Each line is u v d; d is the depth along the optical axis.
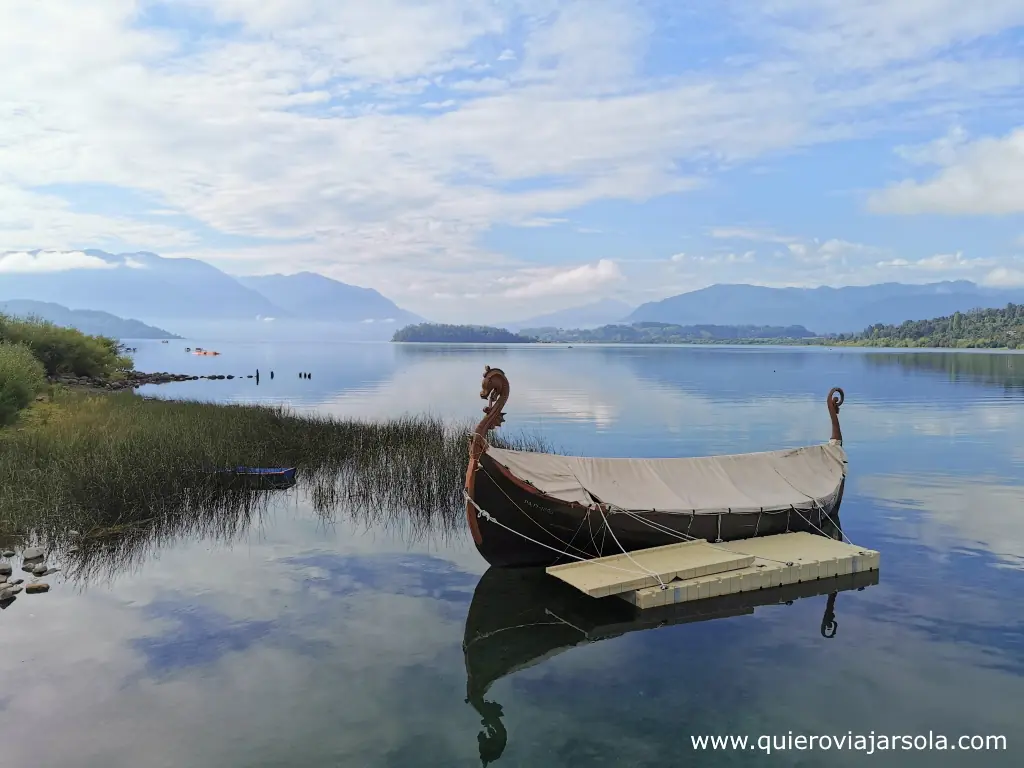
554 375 64.19
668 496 11.41
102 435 16.31
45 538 11.34
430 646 7.99
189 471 14.17
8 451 14.88
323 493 14.71
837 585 9.88
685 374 65.31
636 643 8.10
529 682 7.20
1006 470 18.39
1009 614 8.88
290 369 75.56
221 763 5.76
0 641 7.91
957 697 6.86
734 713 6.60
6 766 5.64
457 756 5.89
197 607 9.00
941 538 12.23
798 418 30.14
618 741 6.14
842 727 6.36
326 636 8.21
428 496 14.27
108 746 5.97
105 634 8.14
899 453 21.02
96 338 46.41
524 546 10.41
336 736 6.17
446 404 36.94
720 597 9.36
